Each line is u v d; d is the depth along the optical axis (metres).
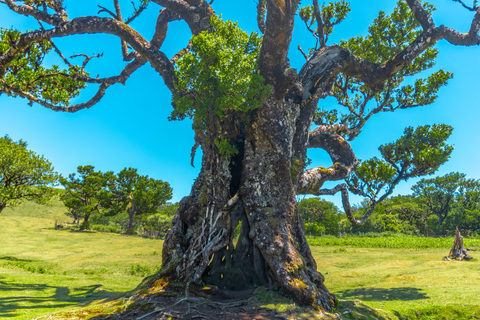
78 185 53.72
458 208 63.41
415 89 16.16
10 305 8.84
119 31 11.20
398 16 15.45
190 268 8.76
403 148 15.73
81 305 8.58
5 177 22.62
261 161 9.55
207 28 11.75
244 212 9.64
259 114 9.66
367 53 16.19
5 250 26.27
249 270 9.22
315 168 12.66
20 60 13.44
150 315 6.71
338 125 14.49
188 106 8.40
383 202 72.38
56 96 15.58
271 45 8.93
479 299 10.52
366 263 21.72
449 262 19.31
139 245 32.34
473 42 12.23
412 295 11.80
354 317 8.08
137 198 53.28
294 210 9.48
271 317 6.93
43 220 59.16
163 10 13.91
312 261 9.47
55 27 10.97
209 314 6.88
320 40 13.07
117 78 13.35
